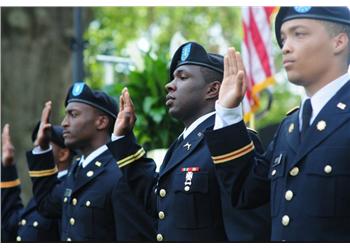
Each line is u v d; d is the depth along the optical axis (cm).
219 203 858
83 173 1043
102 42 3488
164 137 1264
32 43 2261
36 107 2255
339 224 699
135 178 941
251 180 768
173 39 1347
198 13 3716
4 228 1275
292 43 738
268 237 824
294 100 3225
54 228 1227
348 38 737
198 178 859
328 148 707
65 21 2298
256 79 1409
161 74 1280
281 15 765
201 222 856
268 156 779
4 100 2225
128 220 970
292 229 714
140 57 1323
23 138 2223
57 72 2281
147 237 963
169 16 3672
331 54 732
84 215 1022
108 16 3531
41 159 1150
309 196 709
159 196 891
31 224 1233
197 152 878
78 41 1641
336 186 698
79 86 1069
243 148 769
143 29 3594
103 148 1056
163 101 1272
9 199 1278
